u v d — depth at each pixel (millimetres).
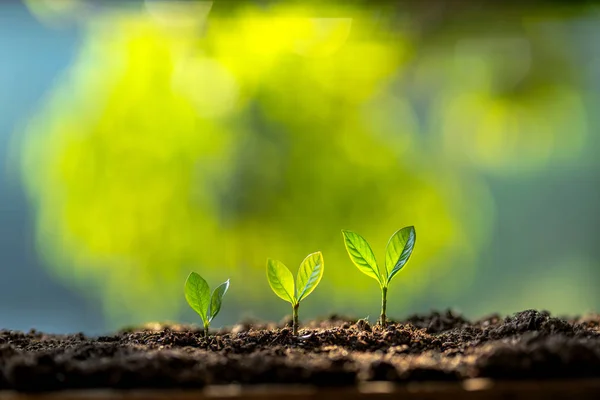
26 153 1149
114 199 1100
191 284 665
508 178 1383
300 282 667
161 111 1092
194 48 1089
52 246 1182
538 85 1226
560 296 1361
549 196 1388
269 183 1097
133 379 577
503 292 1368
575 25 1152
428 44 1127
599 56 1229
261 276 1148
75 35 1169
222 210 1107
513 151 1317
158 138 1093
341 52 1100
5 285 1249
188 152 1098
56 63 1225
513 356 583
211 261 1132
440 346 647
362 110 1143
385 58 1124
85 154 1091
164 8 1043
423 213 1148
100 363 594
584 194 1374
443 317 729
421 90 1263
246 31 1066
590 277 1361
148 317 1237
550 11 968
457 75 1239
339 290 1146
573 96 1274
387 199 1129
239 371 586
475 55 1201
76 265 1197
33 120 1142
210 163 1102
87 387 579
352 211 1110
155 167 1094
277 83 1093
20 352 636
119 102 1088
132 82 1093
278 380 580
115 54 1108
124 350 636
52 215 1128
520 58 1196
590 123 1328
